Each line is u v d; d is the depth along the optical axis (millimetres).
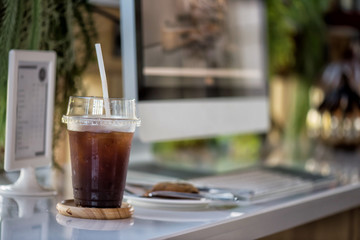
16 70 1063
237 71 1620
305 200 1146
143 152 1801
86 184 936
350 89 2100
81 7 1276
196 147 2059
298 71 2322
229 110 1583
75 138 936
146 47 1333
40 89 1109
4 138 1151
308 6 2115
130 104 954
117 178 942
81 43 1288
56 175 1278
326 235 1297
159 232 866
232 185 1201
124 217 936
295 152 2016
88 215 919
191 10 1457
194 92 1465
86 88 1304
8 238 800
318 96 2244
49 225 871
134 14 1307
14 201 1019
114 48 1632
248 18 1668
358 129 2057
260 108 1712
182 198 1049
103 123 924
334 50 2490
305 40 2281
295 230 1187
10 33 1118
